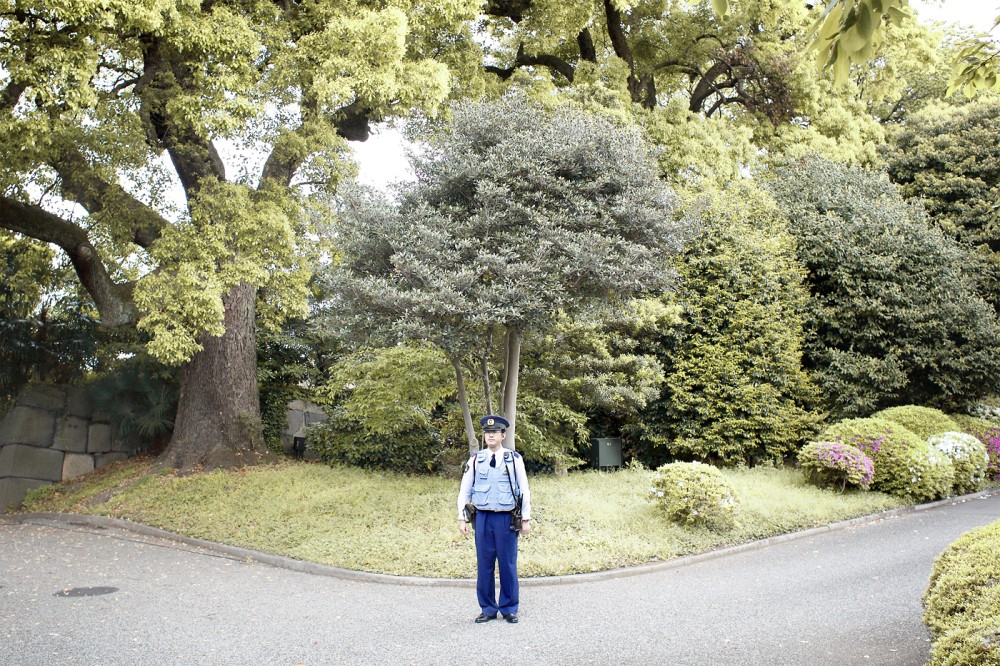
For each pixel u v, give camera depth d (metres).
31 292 13.90
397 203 9.73
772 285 14.75
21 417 13.67
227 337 13.38
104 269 13.60
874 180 17.55
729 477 12.41
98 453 14.89
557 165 9.41
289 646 5.43
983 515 10.75
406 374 11.29
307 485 11.38
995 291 18.23
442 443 13.27
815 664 4.84
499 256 8.83
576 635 5.61
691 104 21.14
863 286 15.31
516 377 10.08
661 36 20.48
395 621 6.10
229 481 11.84
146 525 10.58
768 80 19.97
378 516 9.75
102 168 10.70
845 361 14.79
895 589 6.73
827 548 8.88
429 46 14.41
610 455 14.11
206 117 10.09
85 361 14.60
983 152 19.45
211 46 10.38
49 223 12.66
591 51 18.95
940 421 14.13
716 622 5.87
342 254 10.16
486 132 9.73
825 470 11.94
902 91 26.06
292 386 15.34
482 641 5.49
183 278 10.27
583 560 7.95
